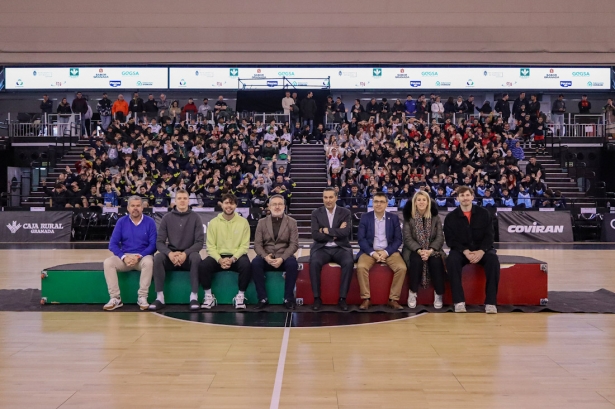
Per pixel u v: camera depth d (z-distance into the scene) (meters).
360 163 20.09
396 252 7.65
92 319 6.84
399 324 6.62
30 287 9.11
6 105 25.55
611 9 23.47
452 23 23.69
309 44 23.88
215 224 7.69
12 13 23.91
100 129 23.88
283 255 7.52
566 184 21.28
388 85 24.03
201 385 4.49
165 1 23.91
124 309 7.39
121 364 5.04
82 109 23.78
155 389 4.40
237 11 23.86
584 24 23.53
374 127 21.77
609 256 13.97
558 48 23.62
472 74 23.92
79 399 4.19
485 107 23.34
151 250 7.61
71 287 7.73
